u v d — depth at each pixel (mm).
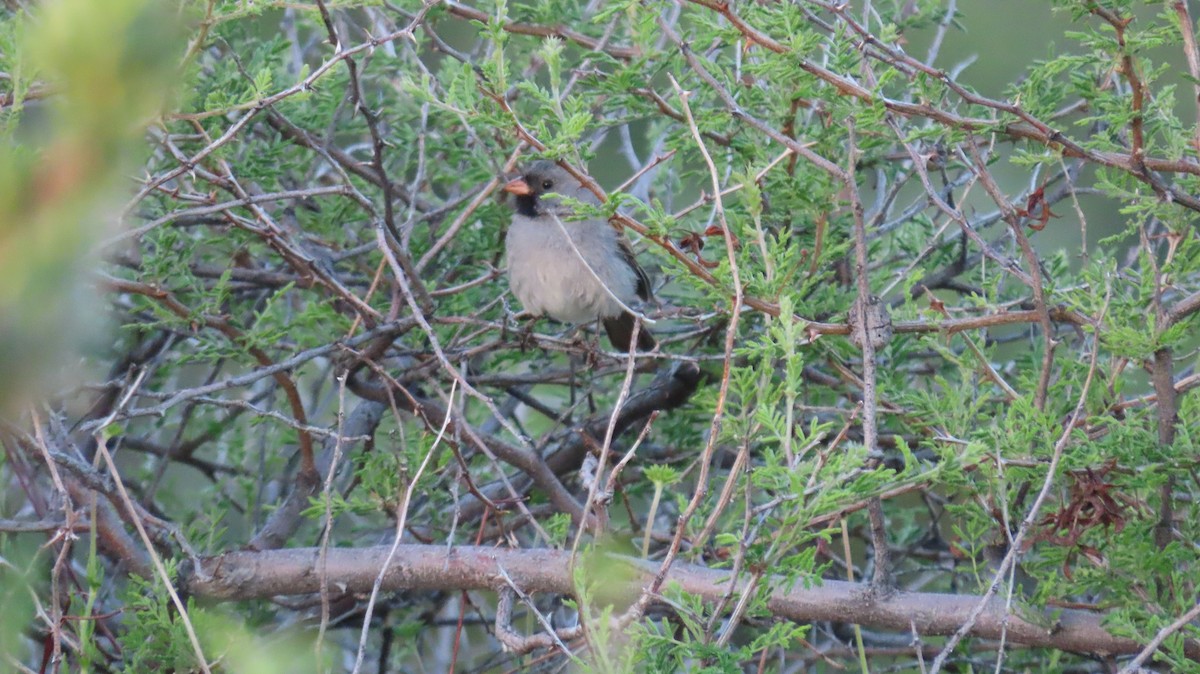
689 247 7434
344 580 7695
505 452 9195
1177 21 7191
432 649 10562
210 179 7887
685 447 10703
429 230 10680
